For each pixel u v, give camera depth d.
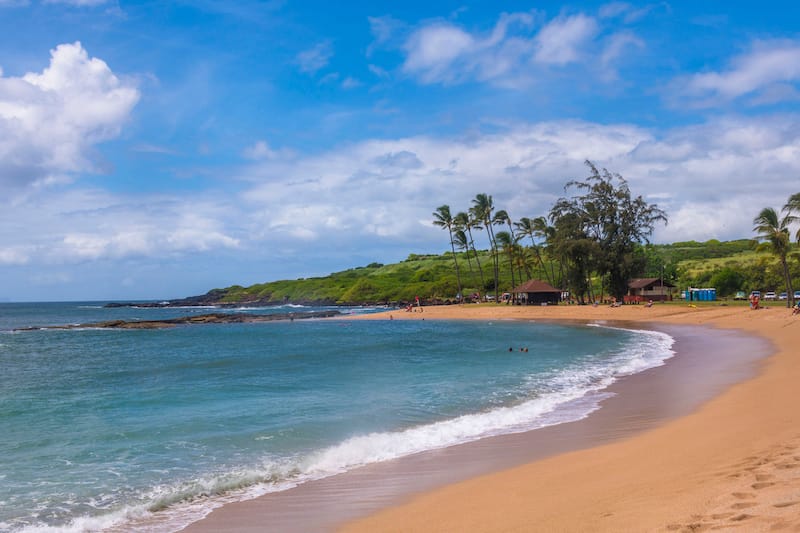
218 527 8.43
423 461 11.61
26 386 24.17
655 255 111.12
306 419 16.06
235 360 33.88
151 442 13.81
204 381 24.70
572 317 74.62
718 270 112.19
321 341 48.75
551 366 26.92
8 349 45.28
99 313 136.75
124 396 20.92
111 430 15.17
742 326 47.56
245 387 22.47
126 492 10.27
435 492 9.47
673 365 25.53
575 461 10.78
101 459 12.46
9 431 15.21
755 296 58.06
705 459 9.37
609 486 8.53
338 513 8.73
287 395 20.36
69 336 60.53
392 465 11.41
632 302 87.06
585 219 84.50
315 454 12.45
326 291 158.88
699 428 12.66
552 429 14.02
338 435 14.14
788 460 8.00
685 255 149.62
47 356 39.28
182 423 15.87
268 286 180.50
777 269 90.56
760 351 29.23
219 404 18.84
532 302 94.25
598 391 19.48
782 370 21.45
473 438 13.46
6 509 9.48
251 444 13.42
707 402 16.23
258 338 54.41
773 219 59.31
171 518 8.95
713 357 27.84
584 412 15.98
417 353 35.97
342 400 19.05
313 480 10.62
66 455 12.81
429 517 8.09
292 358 34.12
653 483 8.26
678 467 9.09
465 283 135.75
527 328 60.44
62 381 25.77
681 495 7.20
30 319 109.81
